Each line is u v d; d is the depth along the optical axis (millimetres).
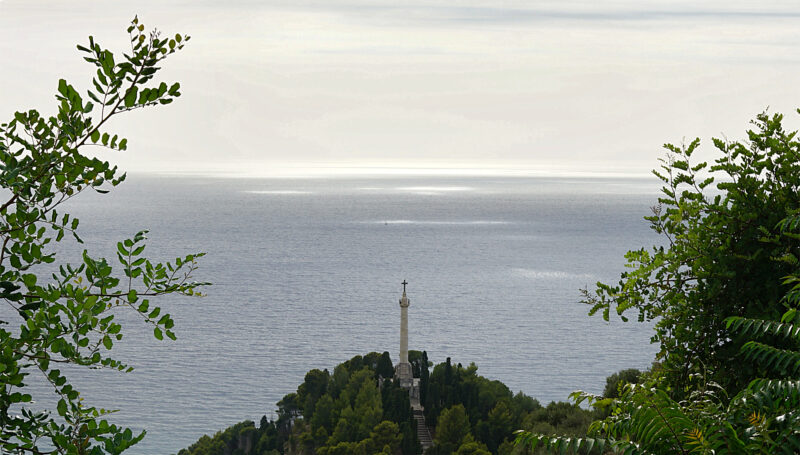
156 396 143000
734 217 13172
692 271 13102
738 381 12516
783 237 12750
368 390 100312
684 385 12852
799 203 12945
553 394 147875
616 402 8797
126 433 7367
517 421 91375
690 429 7945
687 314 13102
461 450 84750
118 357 173500
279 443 96312
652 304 13727
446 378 103938
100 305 7324
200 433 121625
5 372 6797
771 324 9852
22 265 7434
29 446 7137
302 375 163000
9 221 7387
